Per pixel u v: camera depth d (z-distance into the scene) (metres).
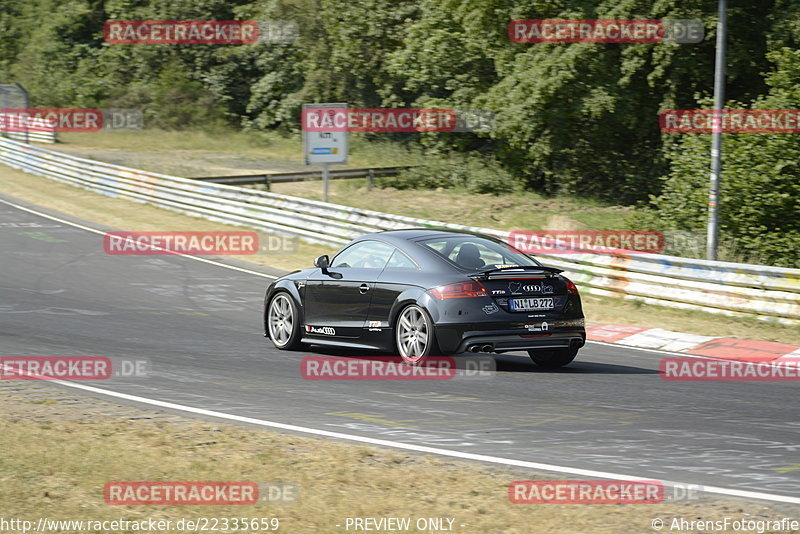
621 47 110.94
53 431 25.03
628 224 86.31
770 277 53.12
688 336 48.00
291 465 21.97
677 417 28.55
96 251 77.25
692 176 81.69
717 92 66.44
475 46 130.12
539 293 35.66
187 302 56.50
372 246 38.94
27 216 96.62
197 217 96.62
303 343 42.28
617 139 129.00
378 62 182.75
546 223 107.94
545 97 115.25
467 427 26.66
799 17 103.00
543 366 38.53
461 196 134.00
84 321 48.19
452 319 34.53
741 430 26.78
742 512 18.61
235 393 31.42
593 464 22.61
